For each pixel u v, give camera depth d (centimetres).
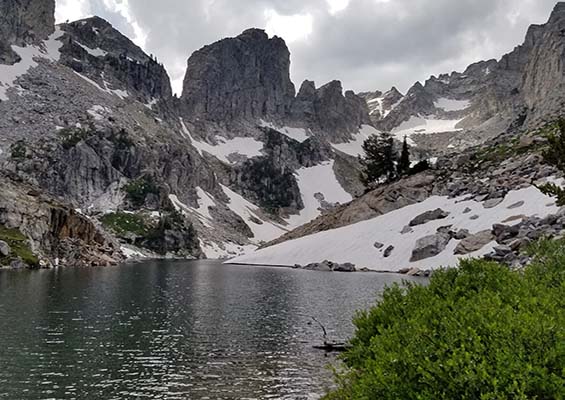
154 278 8888
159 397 2350
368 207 13775
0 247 9788
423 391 1051
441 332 1232
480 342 1098
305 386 2541
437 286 1977
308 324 4212
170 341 3512
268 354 3191
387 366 1202
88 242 13725
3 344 3259
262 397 2369
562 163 3012
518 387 964
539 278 1967
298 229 16788
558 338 1040
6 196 11462
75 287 6669
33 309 4650
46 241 11444
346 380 2098
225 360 3028
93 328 3872
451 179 12481
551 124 13300
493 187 10681
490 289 1773
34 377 2597
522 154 11844
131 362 2941
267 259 14075
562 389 939
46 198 12794
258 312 4856
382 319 1973
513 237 8000
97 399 2302
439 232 9931
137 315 4544
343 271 10556
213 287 7262
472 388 997
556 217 7331
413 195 12925
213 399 2333
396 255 10325
